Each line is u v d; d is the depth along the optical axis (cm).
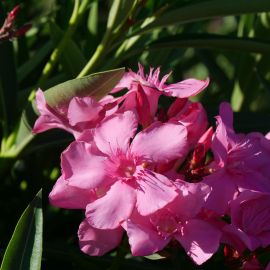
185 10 45
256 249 39
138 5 45
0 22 48
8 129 48
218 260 42
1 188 51
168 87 40
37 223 35
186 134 37
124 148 38
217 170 38
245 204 37
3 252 41
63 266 44
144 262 42
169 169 38
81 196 37
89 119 39
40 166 51
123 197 37
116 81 38
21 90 51
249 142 39
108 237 37
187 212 36
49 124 41
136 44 53
